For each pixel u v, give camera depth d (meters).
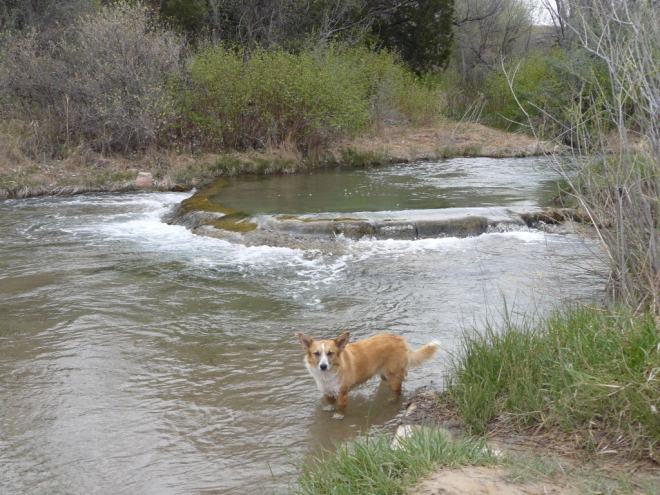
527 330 6.24
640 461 4.42
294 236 12.02
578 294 8.91
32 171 17.20
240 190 16.36
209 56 20.27
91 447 5.57
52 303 9.03
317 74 21.16
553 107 18.97
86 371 7.00
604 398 4.85
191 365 7.15
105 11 19.81
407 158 22.33
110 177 17.41
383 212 12.95
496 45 39.06
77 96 18.80
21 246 11.91
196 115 19.69
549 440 4.93
